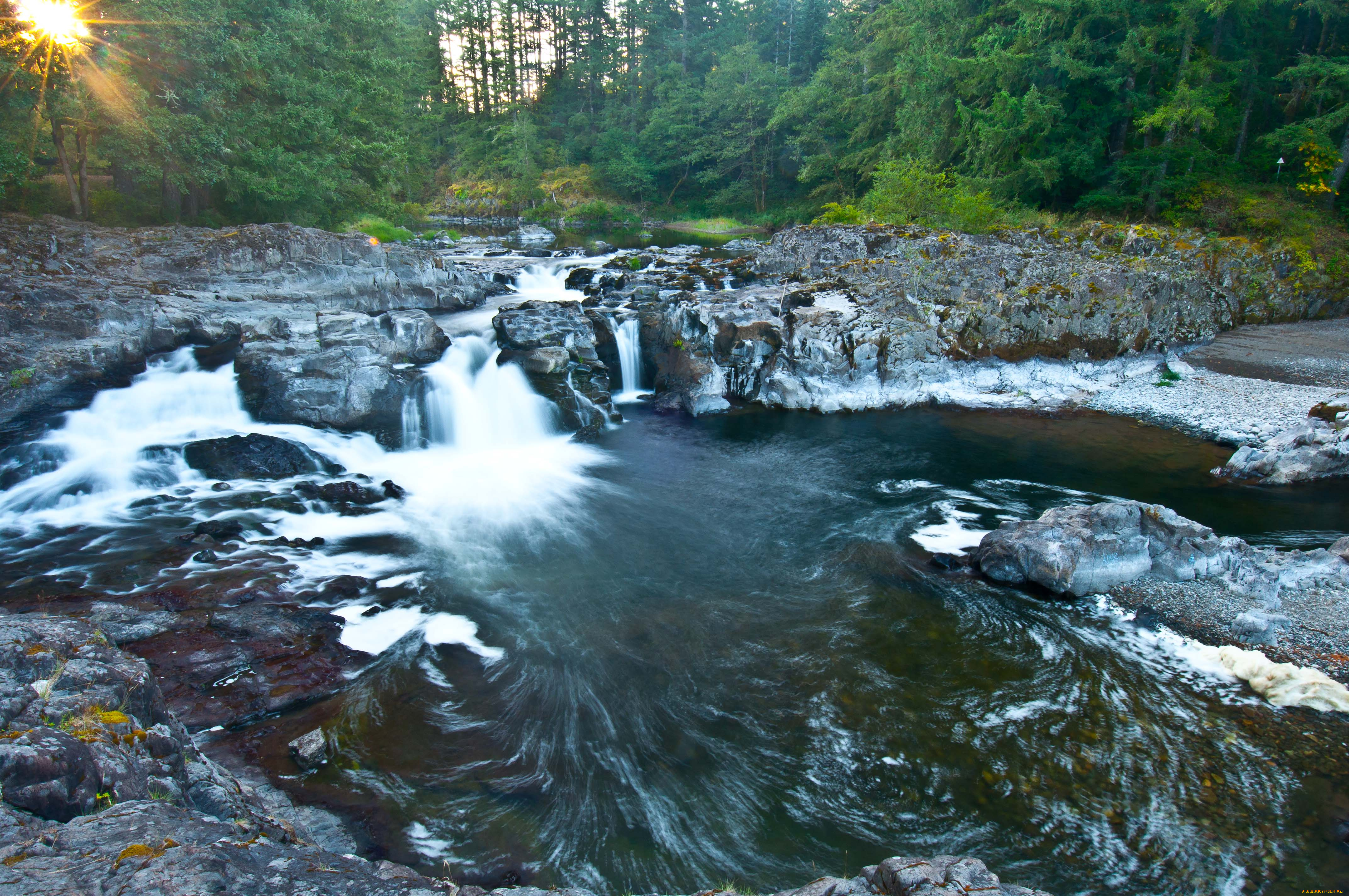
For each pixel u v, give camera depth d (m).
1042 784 7.48
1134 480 15.98
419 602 10.85
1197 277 25.36
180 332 18.45
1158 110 30.12
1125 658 9.58
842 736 8.20
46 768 3.54
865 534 13.55
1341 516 13.87
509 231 58.91
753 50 64.81
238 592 10.31
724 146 65.94
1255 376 21.94
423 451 17.06
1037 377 22.56
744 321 21.61
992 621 10.51
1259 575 10.95
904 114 42.38
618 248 43.12
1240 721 8.38
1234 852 6.65
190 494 13.82
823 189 56.03
